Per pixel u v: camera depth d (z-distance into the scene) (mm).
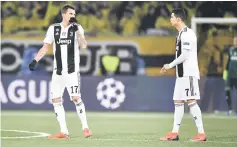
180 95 30469
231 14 70750
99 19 74188
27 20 72750
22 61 63094
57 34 31375
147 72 62969
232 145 28969
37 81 56875
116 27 73250
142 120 46438
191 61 30078
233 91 54156
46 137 32531
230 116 52031
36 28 72500
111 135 34062
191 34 30016
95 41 62688
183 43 29797
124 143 29344
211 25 64125
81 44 31641
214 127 40688
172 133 30922
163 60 62844
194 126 41312
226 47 62844
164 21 72125
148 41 62969
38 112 54188
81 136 33438
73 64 31344
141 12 73062
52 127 39938
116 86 56406
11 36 63219
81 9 73625
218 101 55656
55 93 32062
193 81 30125
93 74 62781
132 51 62844
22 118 47500
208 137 33188
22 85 57031
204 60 62688
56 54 31516
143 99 56281
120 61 62844
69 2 73562
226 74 53500
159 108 56219
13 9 74500
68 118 48250
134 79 56469
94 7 74375
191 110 30594
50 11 73250
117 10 73625
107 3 74312
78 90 31609
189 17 71062
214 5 70812
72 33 31250
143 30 72812
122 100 56375
